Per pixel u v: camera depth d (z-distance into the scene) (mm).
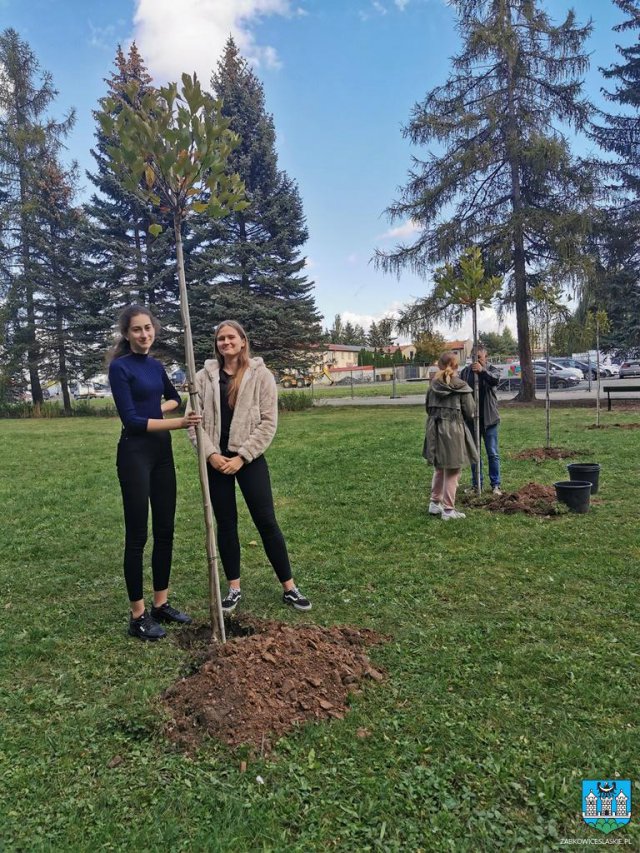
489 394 6262
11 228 25750
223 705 2342
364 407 22797
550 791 1926
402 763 2090
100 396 47531
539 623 3188
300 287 24562
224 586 4023
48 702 2557
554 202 17391
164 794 1963
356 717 2348
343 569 4203
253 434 3436
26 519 6031
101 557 4750
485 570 4047
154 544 3385
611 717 2328
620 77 22391
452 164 17562
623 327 23062
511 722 2309
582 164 16938
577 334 16203
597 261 17562
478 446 5898
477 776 2012
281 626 3113
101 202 25438
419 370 57688
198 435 2932
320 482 7441
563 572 3936
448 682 2617
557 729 2258
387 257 18953
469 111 17469
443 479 5520
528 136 16719
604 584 3707
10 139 25344
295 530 5270
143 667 2869
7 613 3625
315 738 2225
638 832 1775
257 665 2551
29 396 33719
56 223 26594
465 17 17203
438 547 4609
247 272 23828
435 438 5312
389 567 4195
